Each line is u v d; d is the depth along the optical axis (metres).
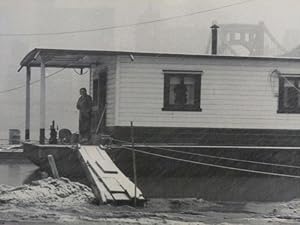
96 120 21.06
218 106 18.86
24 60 21.98
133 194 12.98
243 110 18.97
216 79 18.89
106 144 18.22
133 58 18.31
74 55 18.39
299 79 19.28
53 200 13.32
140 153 17.47
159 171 17.66
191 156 17.89
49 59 19.58
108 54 18.20
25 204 12.69
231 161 18.09
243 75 19.00
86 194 13.88
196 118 18.75
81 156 16.17
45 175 17.31
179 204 13.95
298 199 15.86
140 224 10.12
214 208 13.59
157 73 18.61
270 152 18.27
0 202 12.80
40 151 17.28
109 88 19.55
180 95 18.73
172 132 18.62
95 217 10.94
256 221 11.00
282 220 11.23
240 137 18.94
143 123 18.53
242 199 16.27
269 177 18.19
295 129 19.22
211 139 18.80
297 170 18.39
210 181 17.91
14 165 25.52
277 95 19.14
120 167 17.39
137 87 18.52
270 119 19.09
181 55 18.59
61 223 10.07
